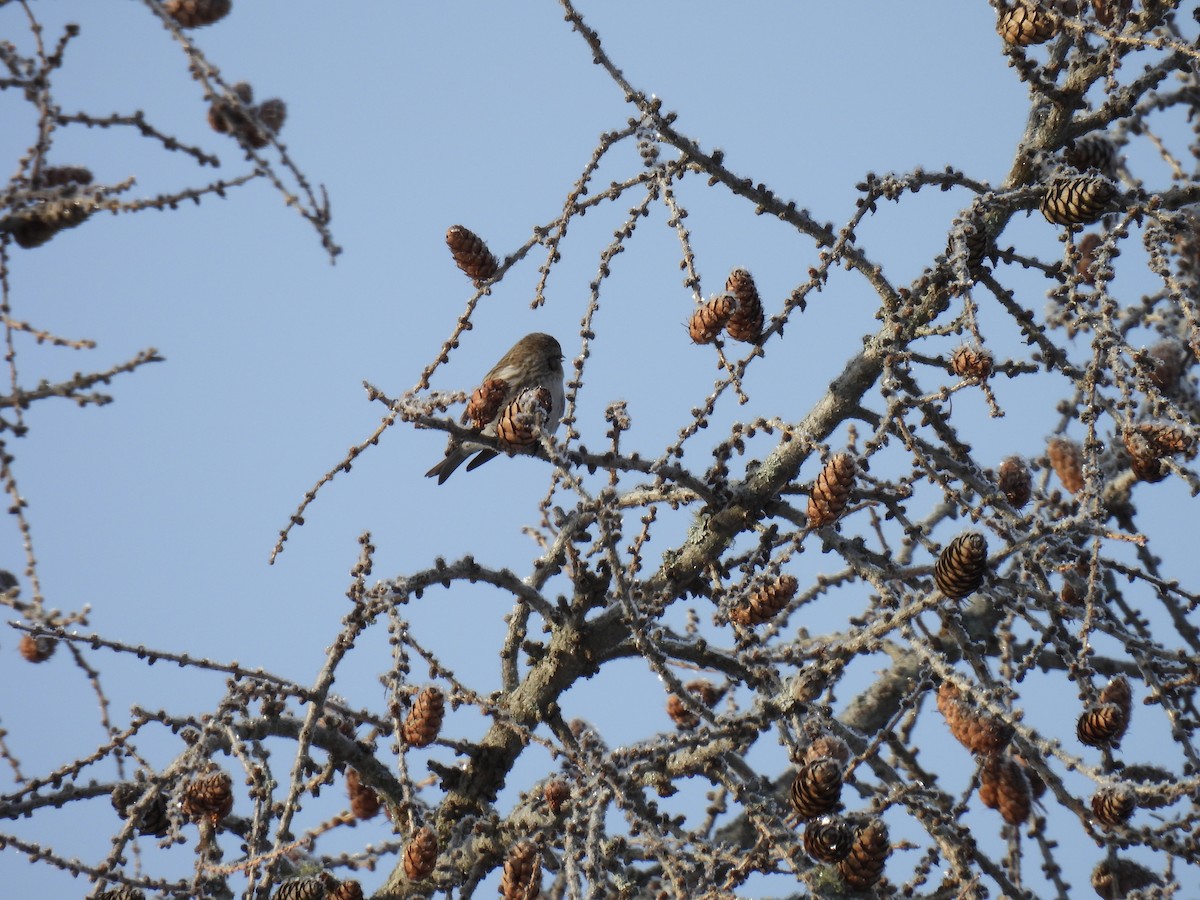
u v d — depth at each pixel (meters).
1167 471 10.57
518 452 10.48
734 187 11.04
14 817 10.91
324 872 10.09
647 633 10.84
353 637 10.55
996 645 15.31
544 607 12.40
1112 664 15.34
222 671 10.62
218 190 10.46
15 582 12.05
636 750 10.30
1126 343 10.03
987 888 10.58
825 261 10.68
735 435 10.81
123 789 11.28
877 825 9.54
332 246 10.51
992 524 10.63
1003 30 11.12
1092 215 10.45
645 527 10.54
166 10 10.11
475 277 10.73
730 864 10.85
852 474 10.05
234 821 11.98
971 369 10.38
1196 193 11.05
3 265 10.35
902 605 10.59
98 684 11.30
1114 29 10.65
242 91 10.84
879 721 15.28
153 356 10.66
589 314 10.52
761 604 10.50
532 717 12.59
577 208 10.73
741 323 10.51
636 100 10.77
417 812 10.16
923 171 11.12
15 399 10.45
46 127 10.32
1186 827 10.44
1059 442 14.57
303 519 10.75
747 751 13.69
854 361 11.55
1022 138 11.74
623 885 11.21
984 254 10.95
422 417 10.33
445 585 11.83
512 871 10.48
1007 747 11.14
